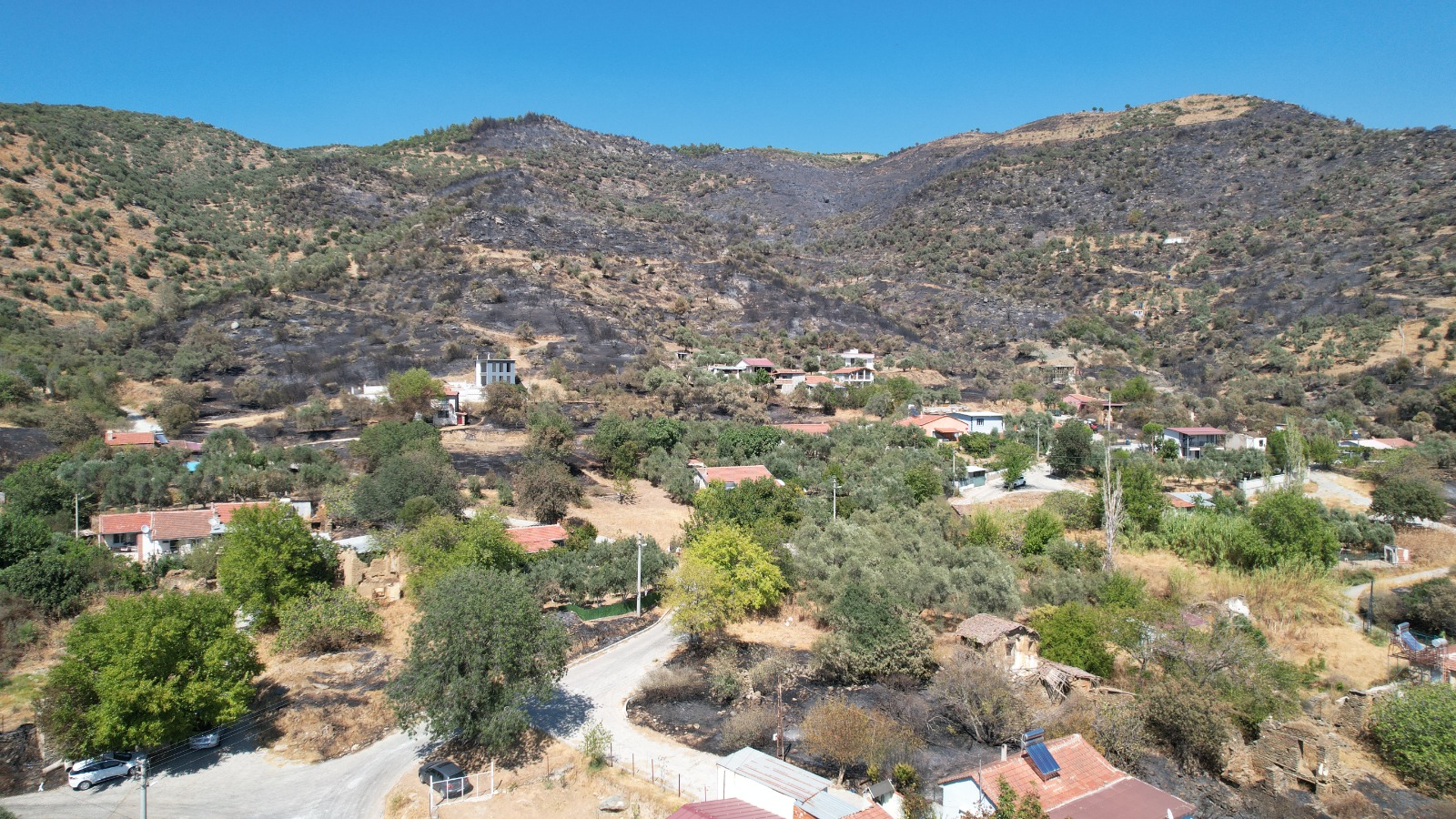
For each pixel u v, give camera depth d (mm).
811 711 37375
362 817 30828
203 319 118625
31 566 45094
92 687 32656
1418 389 114875
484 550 50469
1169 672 41188
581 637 49156
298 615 43250
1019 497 81438
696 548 51094
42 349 100438
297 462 75625
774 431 90688
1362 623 55000
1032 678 42188
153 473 65125
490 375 104438
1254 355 138750
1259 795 34406
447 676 34812
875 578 51719
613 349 125625
